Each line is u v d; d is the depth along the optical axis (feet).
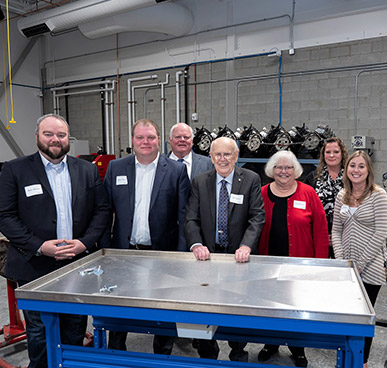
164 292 4.25
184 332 4.19
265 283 4.53
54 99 22.33
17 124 21.89
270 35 15.65
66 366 4.75
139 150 6.17
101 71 20.54
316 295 4.13
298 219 6.56
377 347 7.69
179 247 6.63
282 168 6.51
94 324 5.14
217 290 4.31
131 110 19.77
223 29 16.69
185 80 17.84
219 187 6.36
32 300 4.31
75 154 20.20
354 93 14.08
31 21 17.03
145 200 6.45
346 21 13.99
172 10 16.53
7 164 5.78
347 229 6.56
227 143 6.08
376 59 13.56
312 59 14.79
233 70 16.62
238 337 4.70
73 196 5.92
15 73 21.65
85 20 15.79
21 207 5.69
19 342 8.15
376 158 13.84
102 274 4.95
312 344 4.50
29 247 5.56
